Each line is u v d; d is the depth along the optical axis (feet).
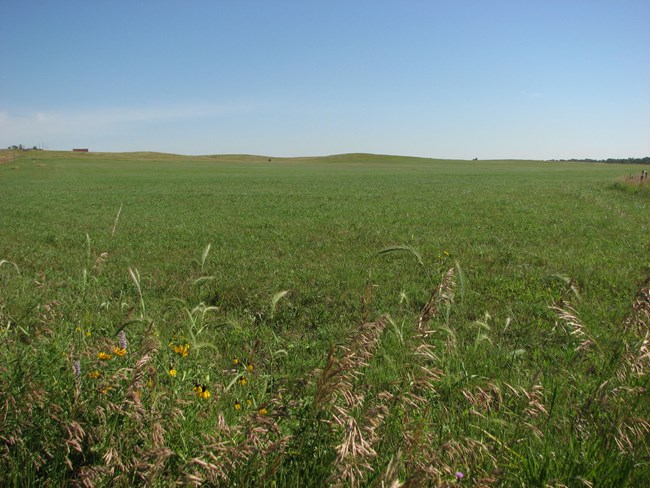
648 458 9.50
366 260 39.01
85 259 39.50
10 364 12.30
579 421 10.93
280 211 79.82
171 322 22.07
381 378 14.76
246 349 19.31
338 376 9.95
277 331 23.06
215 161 457.68
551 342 20.65
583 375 14.29
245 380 14.40
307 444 9.68
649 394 11.23
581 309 24.71
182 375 13.75
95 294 27.20
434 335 20.33
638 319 12.43
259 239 50.72
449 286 12.57
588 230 54.24
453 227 58.23
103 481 8.90
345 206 86.53
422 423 9.82
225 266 37.32
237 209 84.43
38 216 75.87
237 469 9.12
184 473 8.64
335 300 27.40
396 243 46.96
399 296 26.55
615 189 121.90
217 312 25.46
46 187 152.97
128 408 10.20
